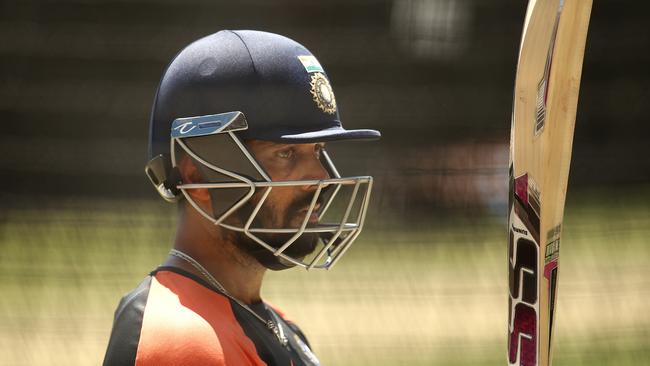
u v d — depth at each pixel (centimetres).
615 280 2381
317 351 1844
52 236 2703
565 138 705
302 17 3030
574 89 703
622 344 1894
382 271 2406
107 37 3156
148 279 675
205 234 686
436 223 2828
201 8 3167
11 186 3091
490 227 2803
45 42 3162
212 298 656
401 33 2892
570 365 1780
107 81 3203
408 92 3119
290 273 2422
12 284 2262
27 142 3131
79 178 3136
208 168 674
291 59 692
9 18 3152
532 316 718
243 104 672
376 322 2028
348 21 2950
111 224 2819
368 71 3108
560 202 709
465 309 2138
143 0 3138
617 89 3753
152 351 614
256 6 3036
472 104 3170
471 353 1823
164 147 694
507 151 3028
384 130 3077
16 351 1830
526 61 714
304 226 675
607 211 3244
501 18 3184
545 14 706
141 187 3133
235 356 625
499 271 2447
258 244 681
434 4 2895
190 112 677
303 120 686
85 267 2409
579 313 2127
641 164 3653
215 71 677
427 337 1925
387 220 2812
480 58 3189
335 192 737
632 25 3762
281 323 745
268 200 679
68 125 3170
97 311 2080
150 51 3162
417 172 2844
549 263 715
